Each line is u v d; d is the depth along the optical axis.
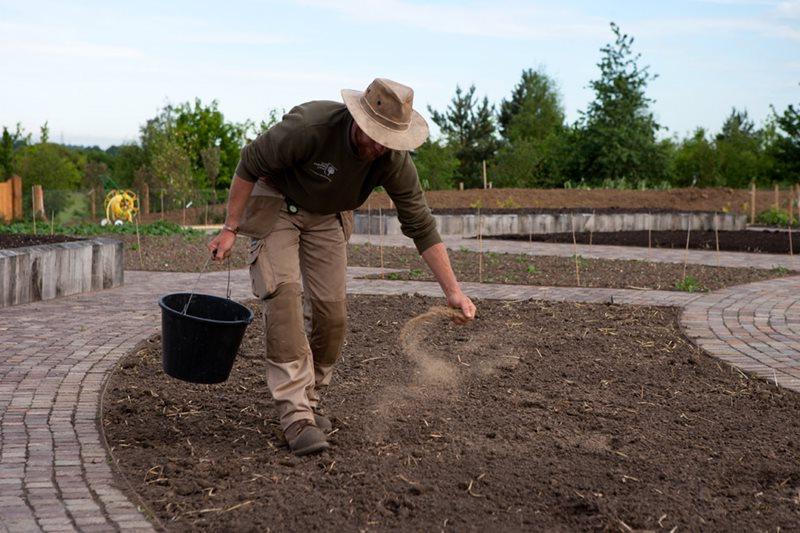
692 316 7.59
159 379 5.20
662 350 6.12
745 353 6.08
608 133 36.78
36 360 5.69
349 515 3.09
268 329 3.77
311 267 3.97
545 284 9.98
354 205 3.87
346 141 3.59
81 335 6.58
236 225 3.79
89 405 4.58
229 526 2.98
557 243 17.02
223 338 3.73
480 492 3.31
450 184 44.03
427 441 3.92
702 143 45.25
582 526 3.04
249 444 3.92
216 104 40.31
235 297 8.79
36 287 8.41
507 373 5.34
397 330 6.72
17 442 3.92
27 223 20.31
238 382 5.11
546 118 65.38
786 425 4.33
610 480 3.46
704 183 44.62
